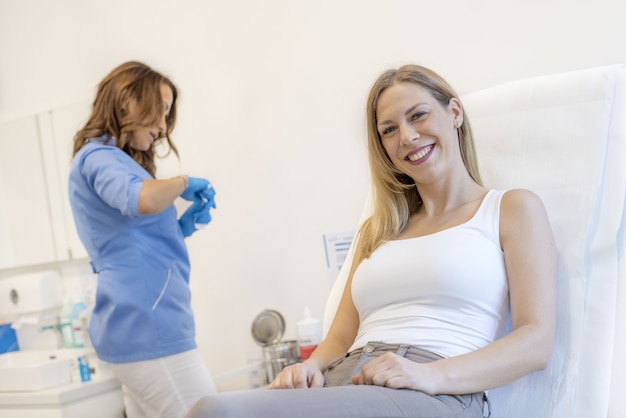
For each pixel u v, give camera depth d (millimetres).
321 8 2238
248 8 2375
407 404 1010
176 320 1833
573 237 1329
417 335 1241
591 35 1835
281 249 2373
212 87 2475
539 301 1170
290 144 2334
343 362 1294
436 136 1344
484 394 1212
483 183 1492
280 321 2338
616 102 1399
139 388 1835
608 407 1311
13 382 2260
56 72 2801
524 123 1478
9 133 2842
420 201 1470
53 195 2754
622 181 1354
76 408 2191
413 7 2082
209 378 1896
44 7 2805
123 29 2641
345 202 2248
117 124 1879
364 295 1358
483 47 1984
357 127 2207
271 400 936
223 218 2484
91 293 2670
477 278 1237
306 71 2285
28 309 2715
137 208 1700
